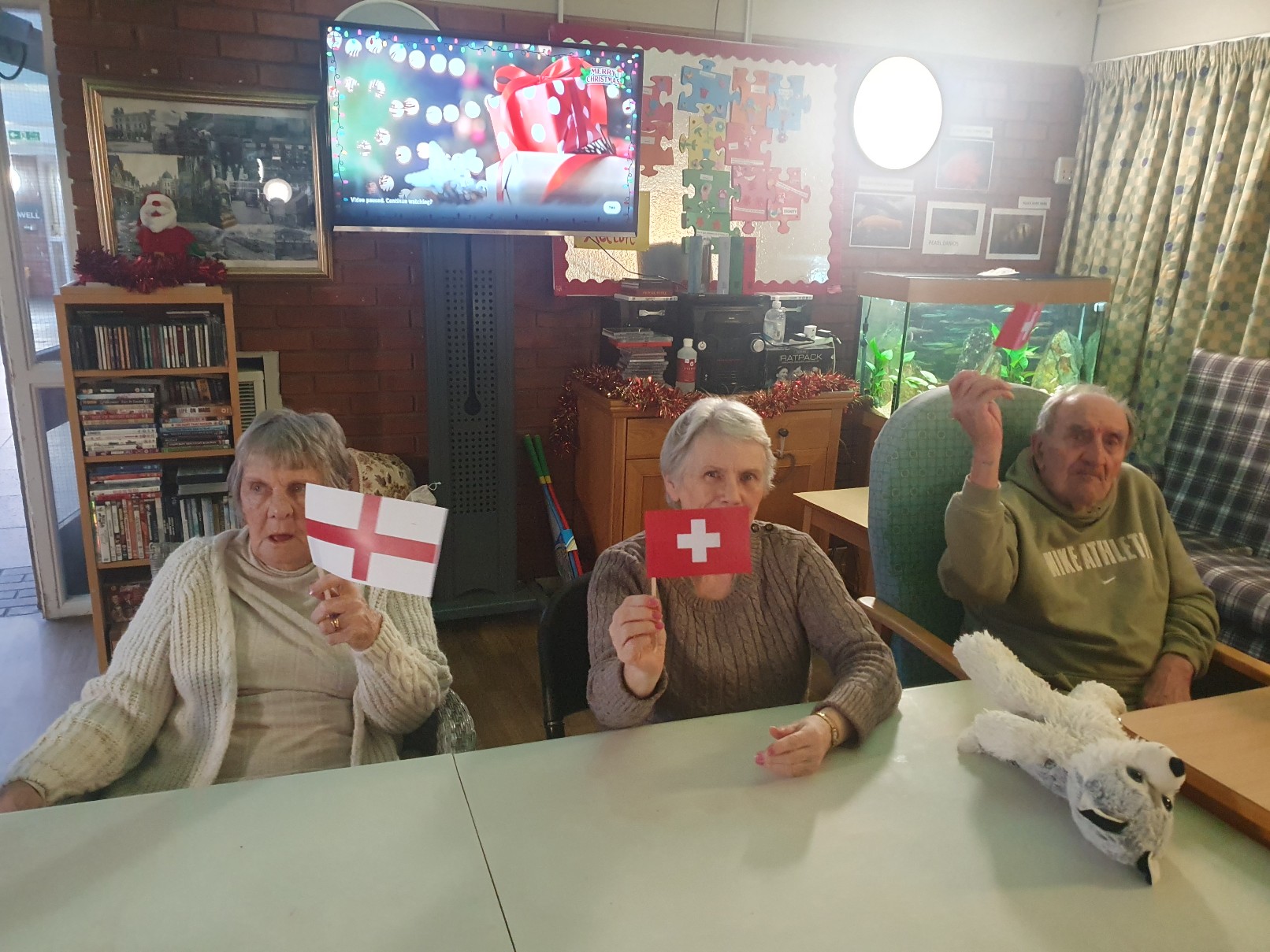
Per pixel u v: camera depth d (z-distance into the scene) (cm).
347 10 309
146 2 291
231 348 282
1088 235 407
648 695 127
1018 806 112
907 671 194
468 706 289
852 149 380
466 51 300
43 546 332
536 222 320
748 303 338
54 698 285
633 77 319
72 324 273
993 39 391
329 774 114
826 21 366
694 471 144
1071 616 178
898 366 356
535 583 373
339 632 131
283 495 145
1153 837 99
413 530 111
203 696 145
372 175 300
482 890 94
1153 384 375
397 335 338
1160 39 372
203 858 98
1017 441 204
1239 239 337
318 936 87
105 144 295
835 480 394
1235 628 266
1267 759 120
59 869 95
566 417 359
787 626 148
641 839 103
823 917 92
